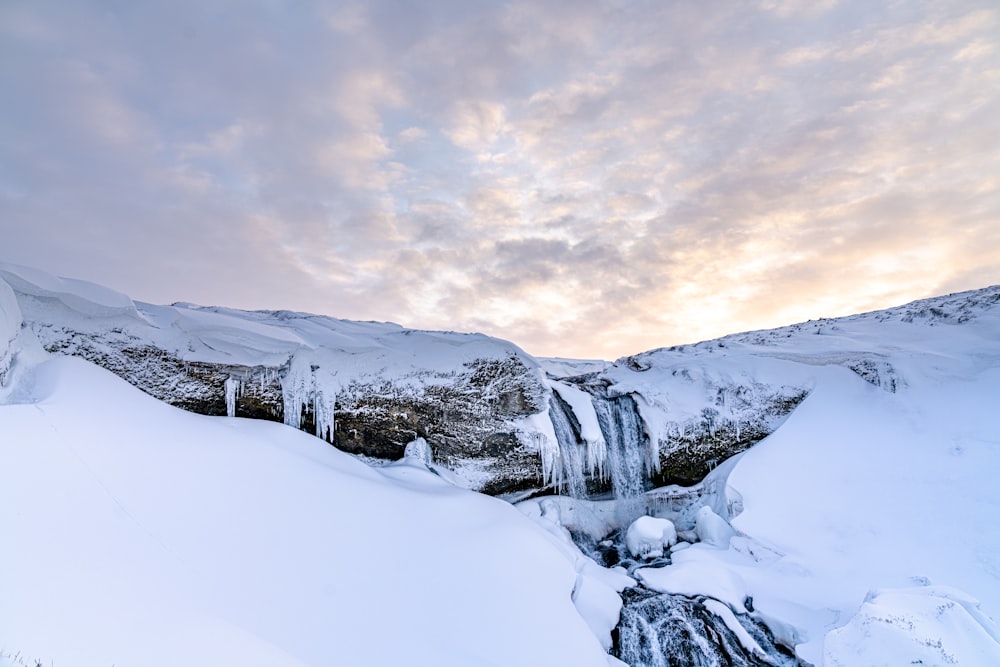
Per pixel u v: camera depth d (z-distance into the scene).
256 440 8.62
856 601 8.55
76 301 9.06
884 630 6.08
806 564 9.55
